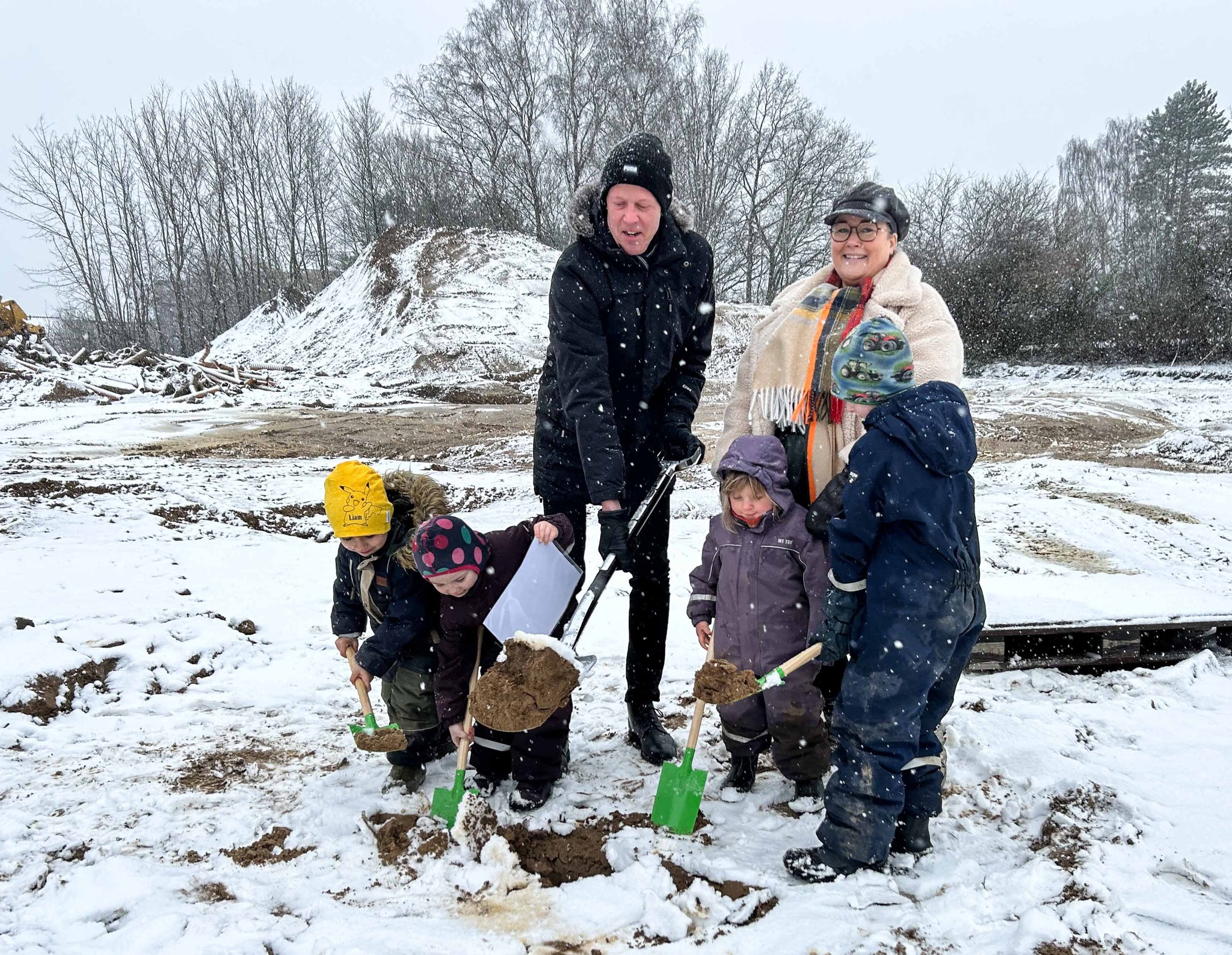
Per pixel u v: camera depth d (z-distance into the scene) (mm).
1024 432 15938
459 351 29875
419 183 48344
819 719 3219
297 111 57156
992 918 2545
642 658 3725
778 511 3240
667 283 3537
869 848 2711
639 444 3656
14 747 3727
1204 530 7680
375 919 2541
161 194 57562
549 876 2836
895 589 2715
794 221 46938
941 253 36531
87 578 5539
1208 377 25812
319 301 41906
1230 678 4367
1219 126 57125
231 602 5531
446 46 45531
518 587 3139
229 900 2670
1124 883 2645
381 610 3326
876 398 2814
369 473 3225
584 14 43188
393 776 3387
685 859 2852
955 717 3703
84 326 60844
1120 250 52000
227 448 14312
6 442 14141
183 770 3547
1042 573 6430
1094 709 3957
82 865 2836
